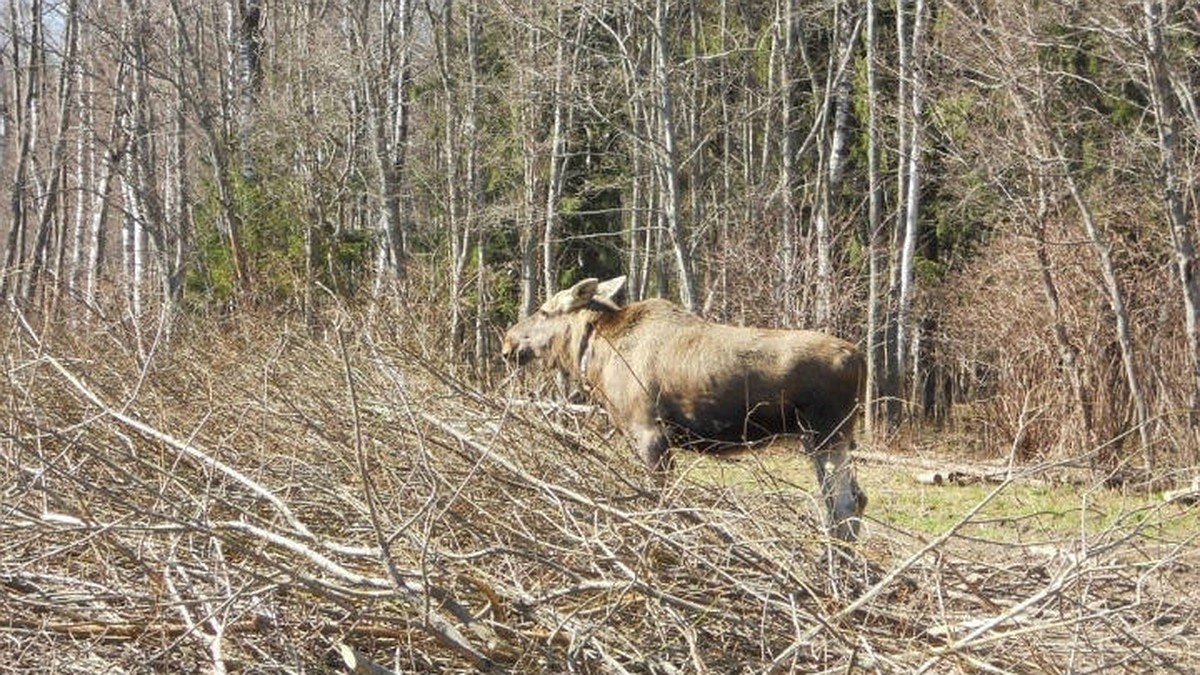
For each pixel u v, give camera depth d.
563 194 31.58
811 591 5.95
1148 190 18.97
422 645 5.76
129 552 5.68
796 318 19.89
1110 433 15.79
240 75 31.27
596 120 29.92
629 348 9.77
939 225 27.47
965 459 16.72
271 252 24.00
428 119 33.06
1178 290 16.19
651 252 30.75
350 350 9.27
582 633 5.62
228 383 8.43
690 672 5.86
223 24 34.62
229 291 22.64
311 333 12.04
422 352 10.51
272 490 6.62
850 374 9.17
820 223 22.98
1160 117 15.41
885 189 29.34
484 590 5.68
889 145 29.28
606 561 6.22
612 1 24.16
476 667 5.41
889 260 25.62
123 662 5.59
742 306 20.27
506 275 27.47
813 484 11.47
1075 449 15.99
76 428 6.30
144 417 7.60
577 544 6.43
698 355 9.42
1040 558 7.91
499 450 7.55
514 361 10.64
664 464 9.73
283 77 31.02
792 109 26.77
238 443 7.59
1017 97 17.44
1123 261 17.09
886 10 28.06
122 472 5.95
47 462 5.90
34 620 5.78
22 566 6.07
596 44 28.19
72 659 5.60
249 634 5.79
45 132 33.75
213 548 6.01
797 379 9.17
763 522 6.81
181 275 25.64
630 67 23.39
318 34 30.92
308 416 7.77
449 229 28.58
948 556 7.76
